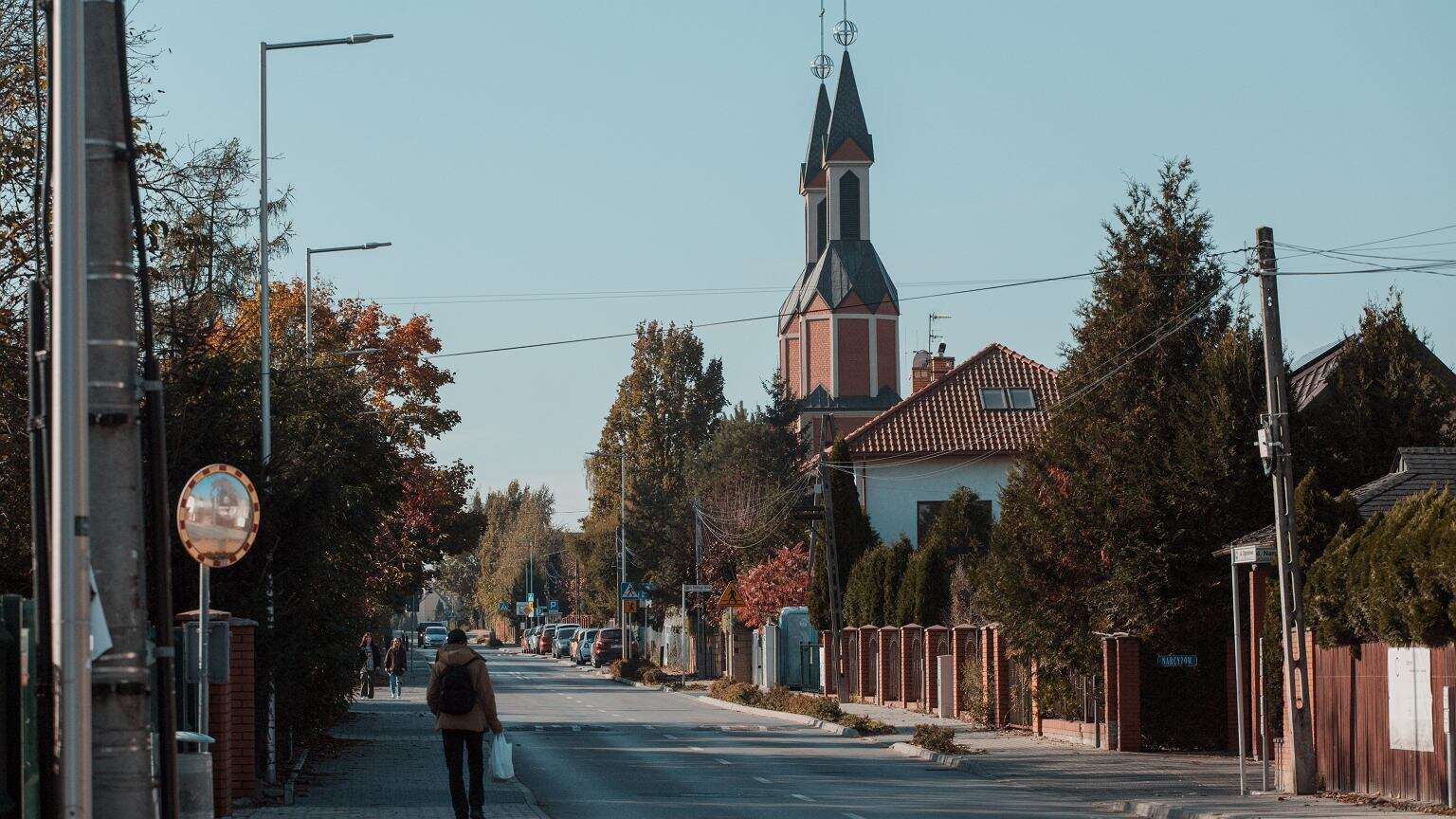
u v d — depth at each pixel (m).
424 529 58.44
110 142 10.30
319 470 25.53
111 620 10.00
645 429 125.75
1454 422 36.97
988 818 22.84
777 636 70.81
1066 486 37.12
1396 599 22.30
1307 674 25.66
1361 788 24.28
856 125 117.62
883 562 59.72
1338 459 35.84
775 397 110.50
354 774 29.02
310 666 27.70
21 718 11.27
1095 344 37.25
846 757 35.41
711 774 30.45
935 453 70.56
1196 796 25.77
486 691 20.28
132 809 9.94
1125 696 35.66
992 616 41.28
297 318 54.00
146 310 10.78
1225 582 34.81
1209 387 35.28
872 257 116.88
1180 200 37.41
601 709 55.97
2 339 22.45
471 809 20.17
